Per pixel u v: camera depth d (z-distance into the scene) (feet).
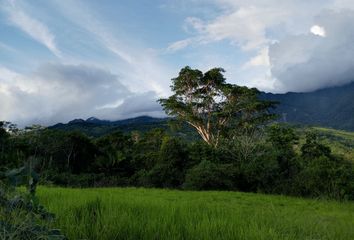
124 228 14.71
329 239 17.49
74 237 13.05
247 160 126.82
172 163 125.80
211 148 133.39
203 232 15.26
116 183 128.06
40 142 126.72
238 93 149.38
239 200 64.28
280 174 104.88
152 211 21.15
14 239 8.66
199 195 71.87
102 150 167.53
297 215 26.81
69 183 117.08
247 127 146.82
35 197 10.01
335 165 93.20
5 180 9.91
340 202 79.05
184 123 166.09
